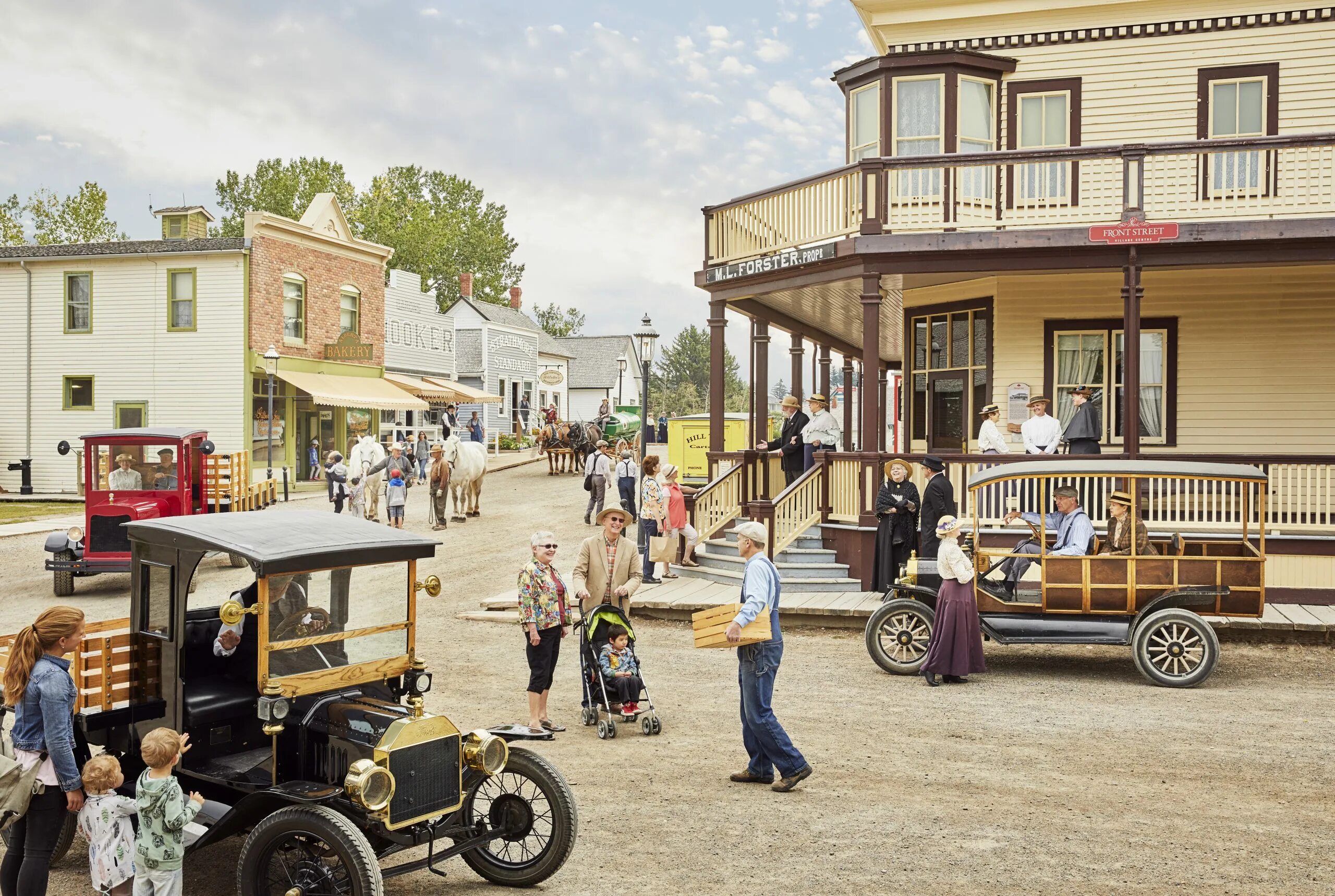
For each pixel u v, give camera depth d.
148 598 6.05
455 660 12.12
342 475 24.09
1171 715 9.51
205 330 31.59
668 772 8.02
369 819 5.38
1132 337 14.59
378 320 37.34
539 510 26.39
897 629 11.41
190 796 5.20
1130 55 17.62
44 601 16.28
